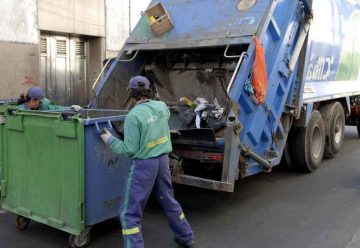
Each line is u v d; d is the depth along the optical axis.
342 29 8.34
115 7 11.59
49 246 4.36
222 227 4.94
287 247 4.42
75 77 11.22
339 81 8.57
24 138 4.54
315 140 7.48
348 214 5.37
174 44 6.03
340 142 8.92
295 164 7.29
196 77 6.33
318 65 7.21
